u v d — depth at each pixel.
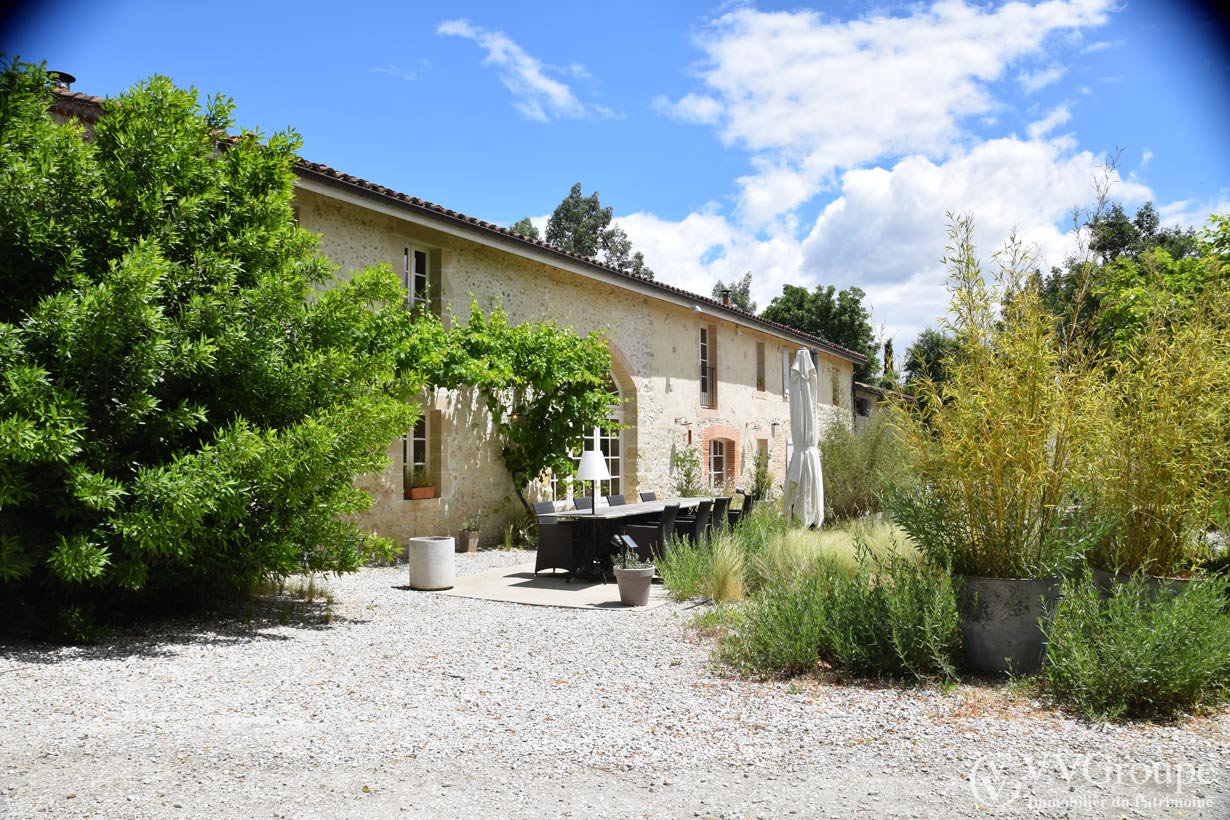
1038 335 4.61
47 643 5.14
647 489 15.38
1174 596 4.27
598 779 2.95
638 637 5.60
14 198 4.96
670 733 3.49
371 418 5.89
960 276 4.86
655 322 16.00
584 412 12.14
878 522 8.78
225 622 5.97
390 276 6.58
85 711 3.70
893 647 4.46
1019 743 3.35
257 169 6.24
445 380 10.18
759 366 20.67
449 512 10.87
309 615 6.32
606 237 44.72
